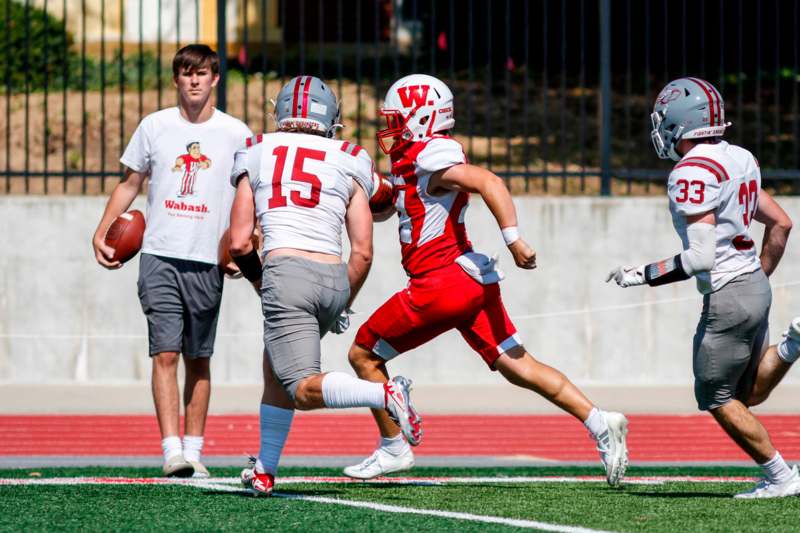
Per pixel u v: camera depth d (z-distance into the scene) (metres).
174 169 25.84
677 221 21.56
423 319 23.17
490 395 43.88
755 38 70.44
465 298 22.88
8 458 31.34
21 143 59.88
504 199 22.55
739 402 22.14
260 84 68.81
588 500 21.77
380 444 25.00
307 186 21.08
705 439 35.38
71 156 58.81
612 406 41.19
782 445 34.12
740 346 21.52
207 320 26.31
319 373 20.50
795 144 49.09
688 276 21.31
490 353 23.03
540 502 21.47
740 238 21.55
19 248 46.56
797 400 42.50
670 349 47.41
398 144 23.52
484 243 47.00
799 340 21.53
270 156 21.28
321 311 20.84
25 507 20.86
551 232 47.25
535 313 47.16
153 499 21.84
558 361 47.22
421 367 47.00
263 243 21.17
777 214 22.92
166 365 25.70
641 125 66.62
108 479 25.77
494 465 30.48
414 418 19.28
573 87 71.06
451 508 20.66
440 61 73.06
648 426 37.47
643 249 47.34
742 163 21.56
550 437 35.75
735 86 72.50
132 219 26.20
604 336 47.28
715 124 21.94
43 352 46.53
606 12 48.03
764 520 19.36
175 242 25.73
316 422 38.00
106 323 46.69
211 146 25.97
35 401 41.66
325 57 77.19
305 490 23.42
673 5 69.38
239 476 26.62
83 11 46.88
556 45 71.69
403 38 77.75
